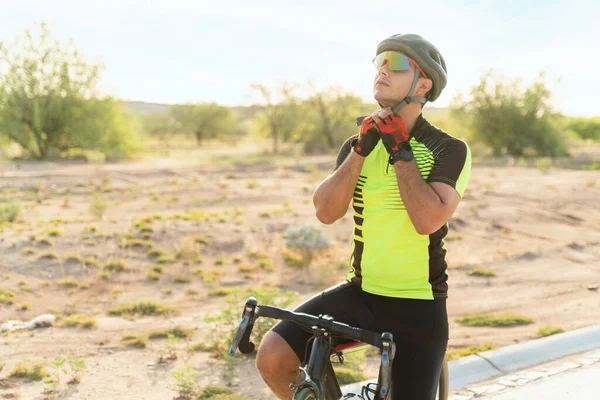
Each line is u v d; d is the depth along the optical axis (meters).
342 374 6.41
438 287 2.38
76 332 8.81
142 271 12.73
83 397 6.12
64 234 14.66
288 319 2.13
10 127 40.22
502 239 16.53
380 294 2.37
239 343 2.27
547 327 9.06
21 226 15.72
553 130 45.12
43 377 6.68
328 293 2.49
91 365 7.24
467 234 17.11
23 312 9.96
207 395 6.16
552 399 4.46
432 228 2.17
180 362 7.38
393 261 2.34
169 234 15.44
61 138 42.41
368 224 2.38
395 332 2.32
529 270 13.38
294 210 19.92
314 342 2.11
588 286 11.94
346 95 56.22
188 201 21.88
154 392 6.33
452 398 4.58
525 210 20.11
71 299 10.86
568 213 19.70
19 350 7.84
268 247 15.12
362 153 2.26
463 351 7.78
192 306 10.66
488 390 4.70
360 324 2.38
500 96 44.84
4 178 27.97
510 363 5.32
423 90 2.29
